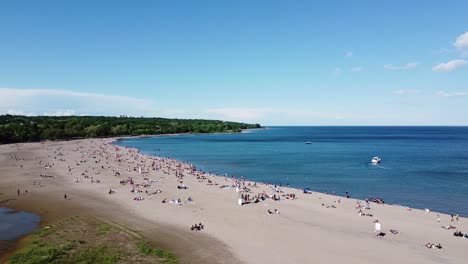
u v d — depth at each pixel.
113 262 35.38
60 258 36.31
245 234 43.91
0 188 71.56
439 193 76.19
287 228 46.53
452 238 43.72
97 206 57.31
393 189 80.50
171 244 40.38
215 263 35.38
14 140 189.62
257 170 110.94
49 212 53.91
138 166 106.62
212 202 60.50
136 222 48.56
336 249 39.31
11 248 39.41
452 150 187.00
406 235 44.62
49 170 95.75
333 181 91.19
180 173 93.19
